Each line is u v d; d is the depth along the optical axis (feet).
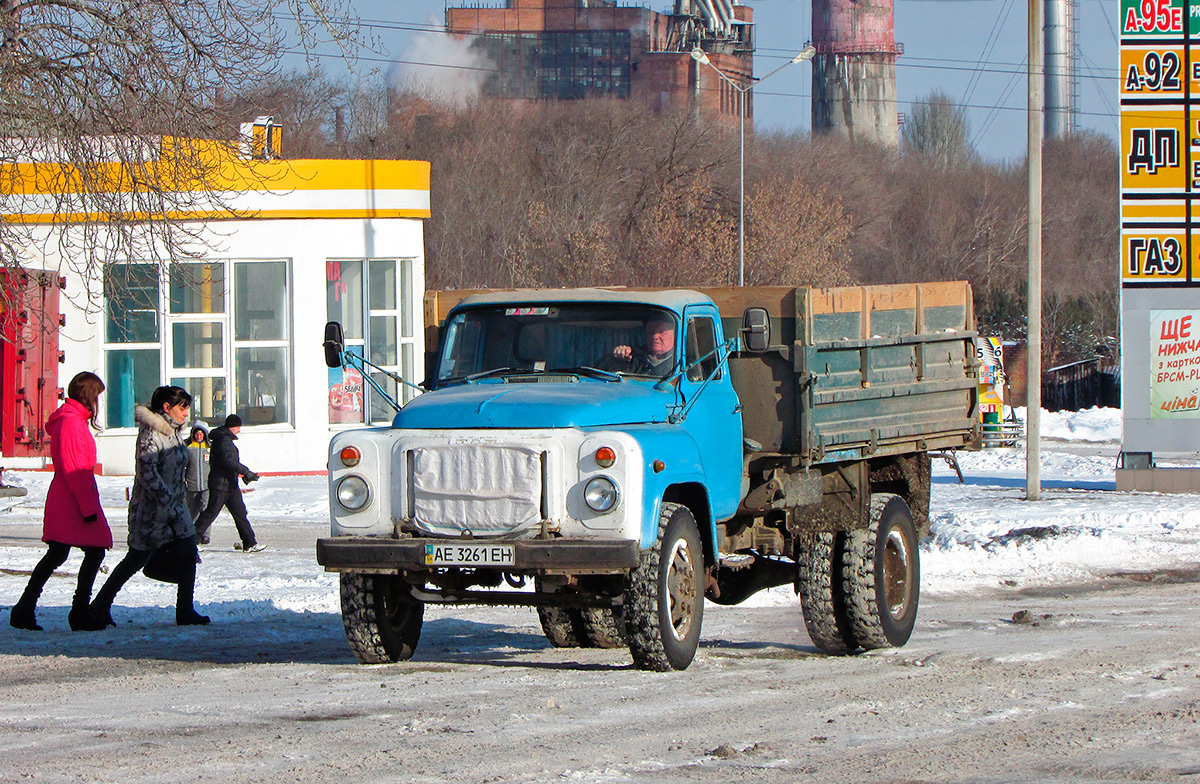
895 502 73.41
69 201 110.42
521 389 60.08
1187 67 168.45
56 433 74.79
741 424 66.80
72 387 75.82
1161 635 74.84
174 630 76.79
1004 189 619.26
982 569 111.96
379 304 196.95
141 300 186.60
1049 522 137.49
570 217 424.46
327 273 193.57
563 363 63.46
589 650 73.00
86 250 117.08
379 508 57.47
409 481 57.11
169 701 54.03
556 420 56.44
